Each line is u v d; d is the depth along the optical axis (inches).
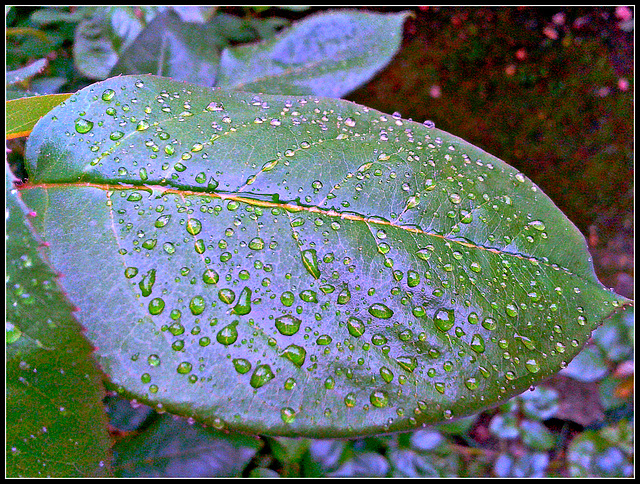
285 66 3.6
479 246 2.4
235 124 2.4
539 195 2.5
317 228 2.3
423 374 2.1
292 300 2.2
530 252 2.4
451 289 2.3
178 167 2.3
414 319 2.2
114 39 3.7
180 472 3.6
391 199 2.4
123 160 2.3
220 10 5.9
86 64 3.7
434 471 5.2
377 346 2.2
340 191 2.4
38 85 4.0
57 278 2.0
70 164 2.3
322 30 3.7
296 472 4.7
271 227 2.3
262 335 2.1
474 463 5.8
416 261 2.3
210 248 2.2
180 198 2.3
